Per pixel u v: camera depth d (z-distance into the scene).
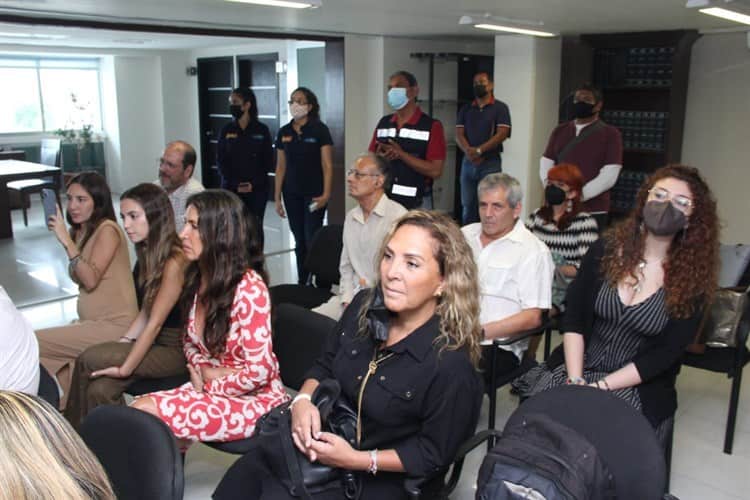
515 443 1.54
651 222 2.15
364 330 1.87
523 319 2.66
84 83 11.02
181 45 9.30
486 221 2.74
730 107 5.50
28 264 6.28
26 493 0.84
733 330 2.71
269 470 1.83
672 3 3.67
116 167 11.12
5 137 10.39
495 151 5.55
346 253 3.33
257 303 2.22
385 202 3.20
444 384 1.68
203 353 2.38
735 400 2.83
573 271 3.19
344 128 6.66
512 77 6.05
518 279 2.75
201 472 2.70
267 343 2.22
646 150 5.59
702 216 2.16
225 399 2.20
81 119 11.05
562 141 4.47
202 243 2.21
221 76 9.95
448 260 1.73
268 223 8.23
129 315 2.93
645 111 5.59
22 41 8.55
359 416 1.79
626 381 2.18
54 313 4.89
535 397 1.72
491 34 6.20
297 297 3.53
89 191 2.93
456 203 7.73
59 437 0.91
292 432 1.77
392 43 6.67
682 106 5.56
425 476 1.70
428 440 1.70
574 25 4.96
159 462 1.49
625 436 1.58
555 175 3.25
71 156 10.94
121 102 10.80
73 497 0.88
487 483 1.48
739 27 5.05
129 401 3.22
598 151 4.23
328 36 6.38
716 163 5.65
